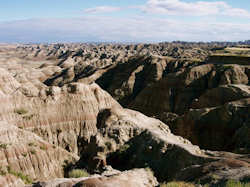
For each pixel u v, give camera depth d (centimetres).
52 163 3547
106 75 12262
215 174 1404
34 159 3378
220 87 6894
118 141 2777
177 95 8406
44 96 6241
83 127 6197
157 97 8644
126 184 1384
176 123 5906
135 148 2673
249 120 4603
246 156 1934
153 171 2241
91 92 6788
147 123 3972
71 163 3688
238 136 4309
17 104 5841
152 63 10975
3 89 6856
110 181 1356
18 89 6234
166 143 2475
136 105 8956
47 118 5934
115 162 2606
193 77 8575
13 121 5509
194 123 5366
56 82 13550
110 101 7050
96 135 2862
